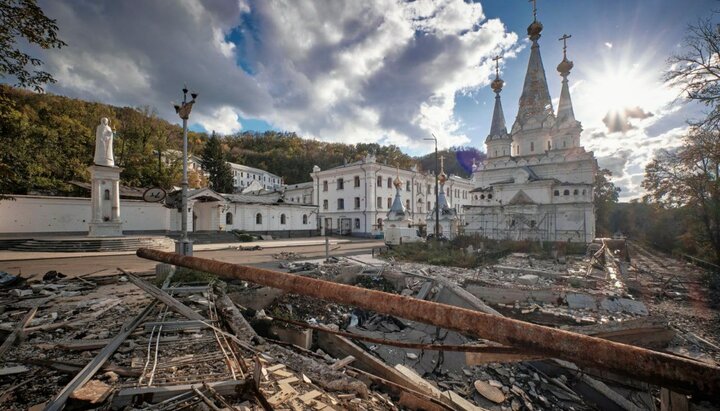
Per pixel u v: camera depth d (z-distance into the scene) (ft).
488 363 20.61
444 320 6.01
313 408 9.56
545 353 5.04
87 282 26.66
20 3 22.21
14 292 22.53
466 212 96.84
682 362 4.04
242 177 238.89
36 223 74.95
